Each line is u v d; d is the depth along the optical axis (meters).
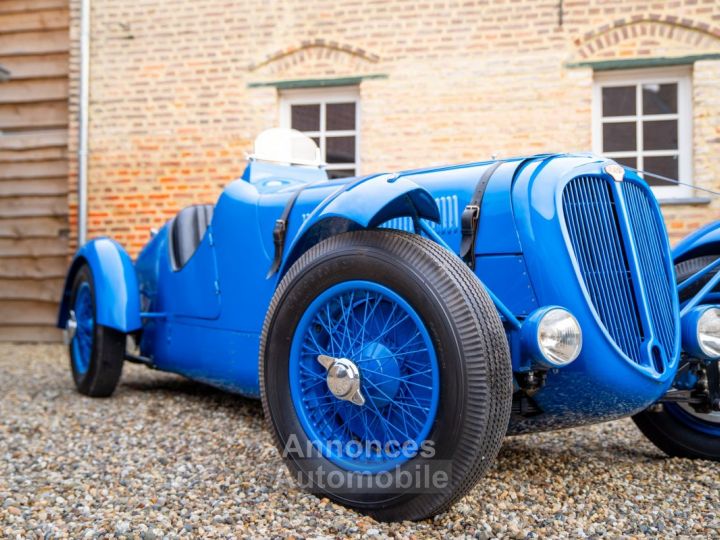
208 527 1.83
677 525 1.91
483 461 1.74
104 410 3.44
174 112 6.60
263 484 2.21
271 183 3.11
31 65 7.09
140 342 3.85
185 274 3.33
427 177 2.38
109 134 6.70
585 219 2.10
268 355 2.12
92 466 2.50
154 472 2.40
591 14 5.88
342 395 1.91
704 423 2.61
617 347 1.99
